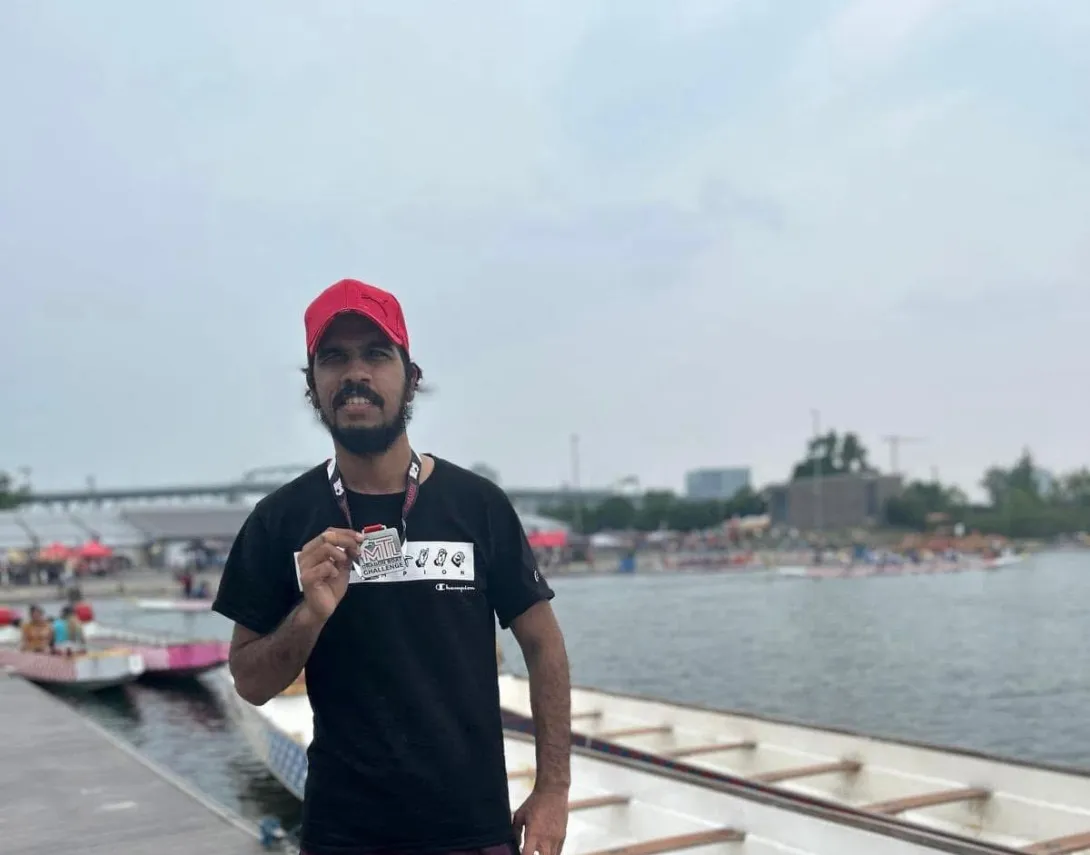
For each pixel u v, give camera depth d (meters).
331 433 2.88
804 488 115.25
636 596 52.22
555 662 3.09
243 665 2.83
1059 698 20.69
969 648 28.52
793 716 19.52
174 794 7.94
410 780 2.73
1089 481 133.00
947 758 8.59
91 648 23.89
